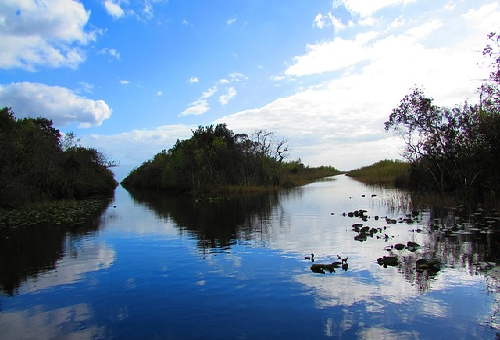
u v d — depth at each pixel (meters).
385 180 51.06
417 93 26.94
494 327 5.88
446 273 8.49
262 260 10.30
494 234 12.46
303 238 13.26
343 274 8.73
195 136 47.16
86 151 49.75
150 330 6.16
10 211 24.59
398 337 5.64
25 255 11.98
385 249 11.06
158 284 8.54
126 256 11.52
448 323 6.05
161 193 52.25
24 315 6.96
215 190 41.00
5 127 30.03
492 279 8.00
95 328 6.31
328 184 54.91
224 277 8.85
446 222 15.31
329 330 5.93
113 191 68.44
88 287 8.52
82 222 20.30
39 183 32.41
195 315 6.69
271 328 6.07
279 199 30.55
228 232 15.17
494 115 20.09
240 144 47.12
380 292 7.49
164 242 13.59
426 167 27.89
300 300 7.21
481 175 20.89
